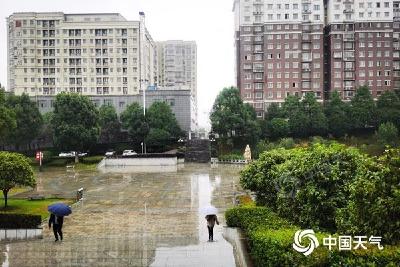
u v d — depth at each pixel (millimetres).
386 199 12188
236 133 94500
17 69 120125
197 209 35844
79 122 76750
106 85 120188
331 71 116250
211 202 39344
